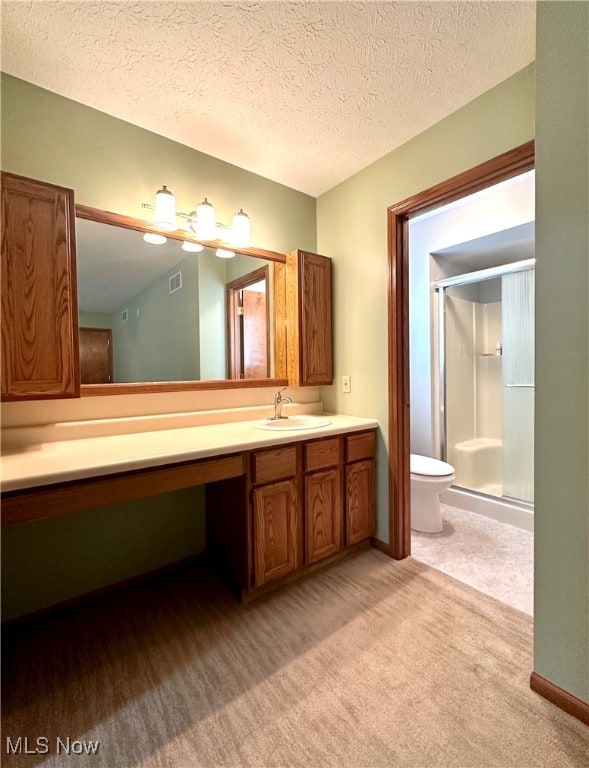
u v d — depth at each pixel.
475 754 1.00
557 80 1.08
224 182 2.11
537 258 1.14
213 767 0.98
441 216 2.93
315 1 1.20
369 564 2.02
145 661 1.35
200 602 1.71
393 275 2.05
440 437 3.09
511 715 1.11
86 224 1.69
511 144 1.54
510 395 2.78
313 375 2.36
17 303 1.36
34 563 1.59
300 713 1.13
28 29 1.28
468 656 1.34
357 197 2.26
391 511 2.10
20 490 1.12
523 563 2.02
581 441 1.07
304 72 1.49
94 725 1.10
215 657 1.36
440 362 3.08
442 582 1.83
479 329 3.44
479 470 3.12
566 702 1.11
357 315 2.30
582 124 1.03
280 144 1.97
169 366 1.95
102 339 1.74
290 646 1.41
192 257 2.02
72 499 1.21
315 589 1.79
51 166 1.58
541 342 1.14
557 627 1.13
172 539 1.99
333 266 2.45
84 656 1.38
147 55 1.40
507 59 1.45
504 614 1.58
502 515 2.58
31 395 1.39
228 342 2.16
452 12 1.25
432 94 1.63
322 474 1.92
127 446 1.50
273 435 1.76
